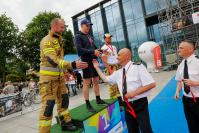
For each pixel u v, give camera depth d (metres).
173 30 14.45
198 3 14.28
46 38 3.62
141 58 18.77
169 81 11.23
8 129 7.60
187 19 13.69
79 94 13.84
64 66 3.42
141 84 3.43
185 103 3.61
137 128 3.69
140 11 23.59
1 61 35.88
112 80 3.80
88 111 4.33
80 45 4.50
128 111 3.56
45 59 3.62
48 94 3.60
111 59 5.52
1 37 36.44
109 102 4.92
